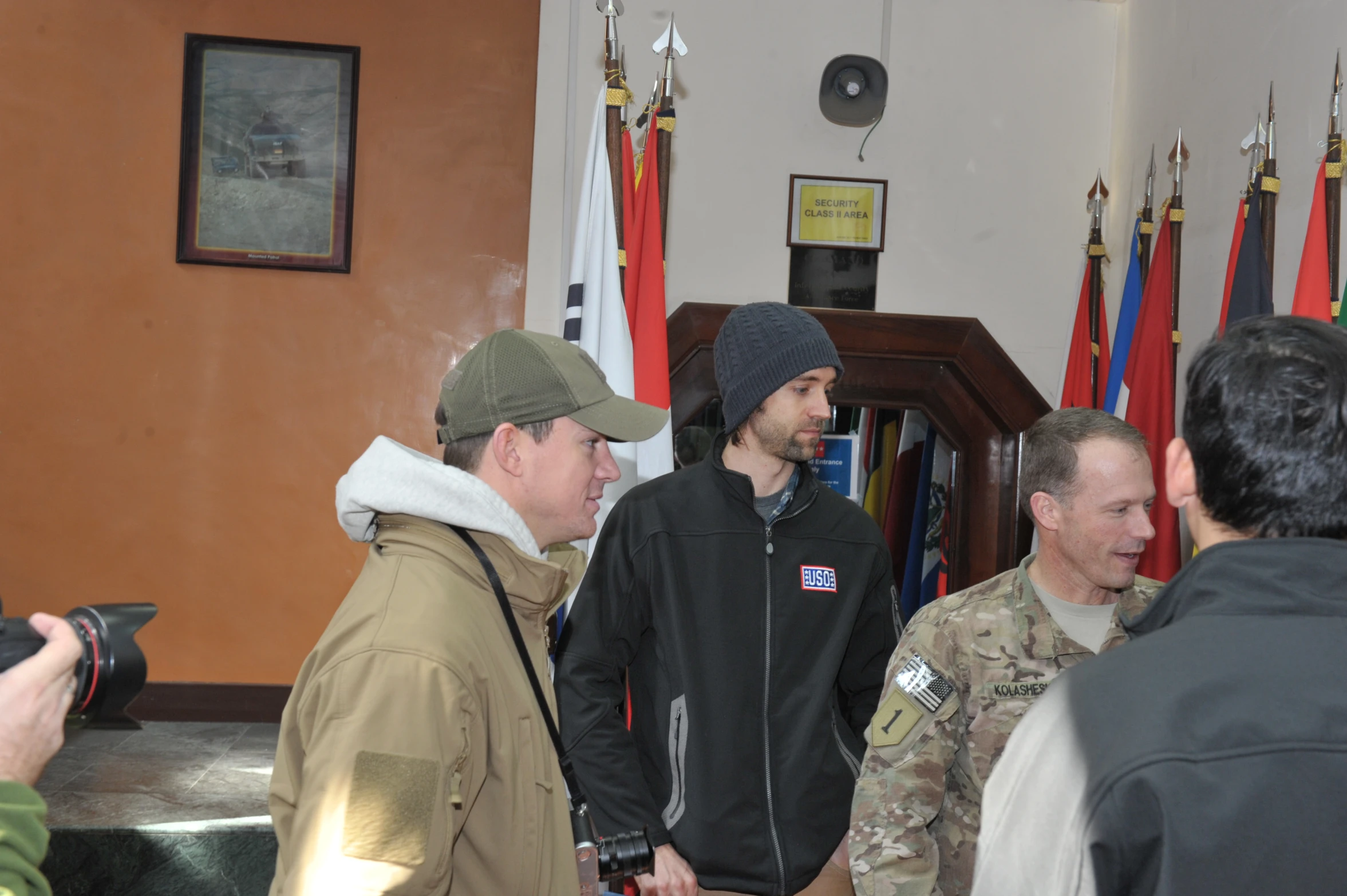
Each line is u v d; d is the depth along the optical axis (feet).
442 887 2.85
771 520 5.92
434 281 10.60
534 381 3.69
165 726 10.16
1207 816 1.95
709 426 10.94
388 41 10.55
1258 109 8.93
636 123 8.66
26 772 2.30
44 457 10.29
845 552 5.94
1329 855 1.92
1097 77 11.21
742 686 5.60
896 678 4.71
